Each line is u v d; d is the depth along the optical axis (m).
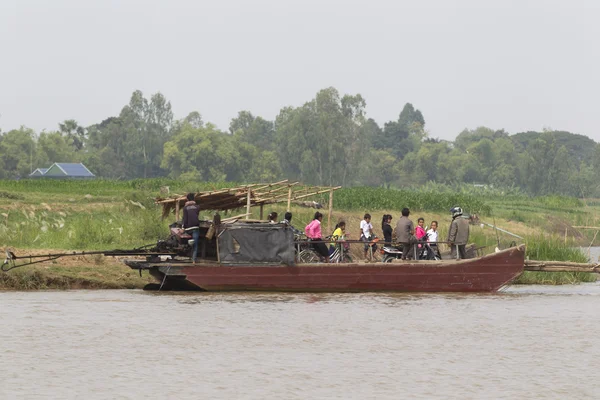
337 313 73.69
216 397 45.50
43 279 88.44
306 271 86.25
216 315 71.56
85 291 87.19
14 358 53.88
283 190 111.69
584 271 93.06
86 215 145.12
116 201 172.50
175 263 84.81
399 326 67.50
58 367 51.72
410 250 92.69
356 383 48.81
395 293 87.94
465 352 57.56
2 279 87.06
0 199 157.88
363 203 179.75
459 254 93.00
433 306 79.00
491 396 46.25
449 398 45.78
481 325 68.56
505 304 81.62
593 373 51.66
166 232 120.31
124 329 64.31
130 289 90.06
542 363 54.34
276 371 51.53
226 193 97.25
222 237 85.25
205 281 85.12
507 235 162.88
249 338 61.56
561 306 80.69
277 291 86.38
